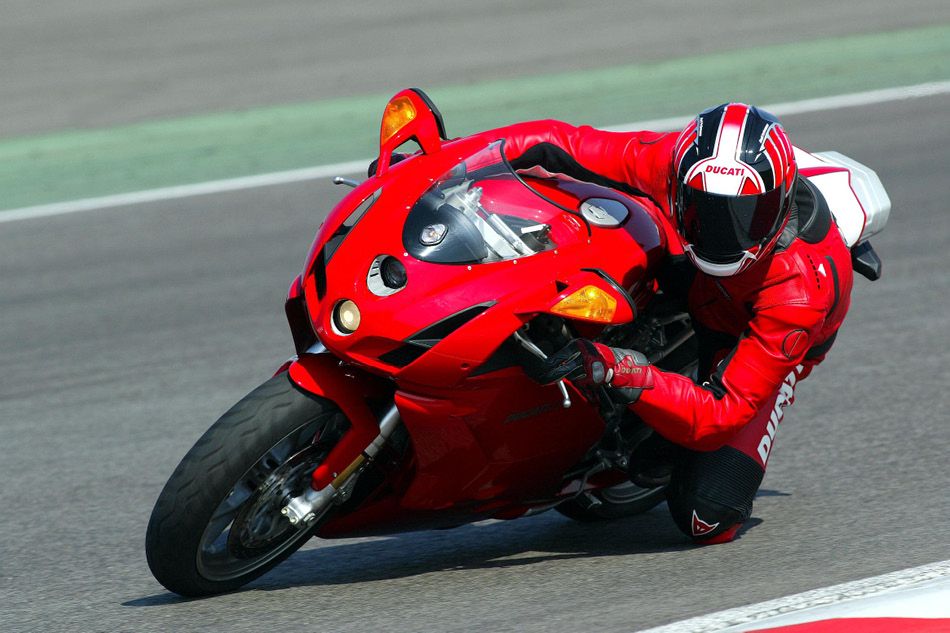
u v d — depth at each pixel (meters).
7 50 61.41
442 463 14.78
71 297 31.70
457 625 13.76
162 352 27.30
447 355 13.91
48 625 14.73
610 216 15.63
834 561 15.25
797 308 14.96
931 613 12.50
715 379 15.38
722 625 13.01
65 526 18.45
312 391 14.42
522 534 17.61
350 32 62.38
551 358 14.12
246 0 69.12
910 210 34.75
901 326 26.38
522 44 59.03
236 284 31.80
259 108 51.50
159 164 44.81
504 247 14.53
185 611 14.76
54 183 43.25
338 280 14.19
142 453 21.62
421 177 15.30
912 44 54.69
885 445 20.05
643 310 16.12
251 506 14.76
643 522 18.05
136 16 66.69
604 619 13.56
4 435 22.95
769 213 14.34
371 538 17.59
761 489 18.66
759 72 52.16
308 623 14.14
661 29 60.47
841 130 43.25
